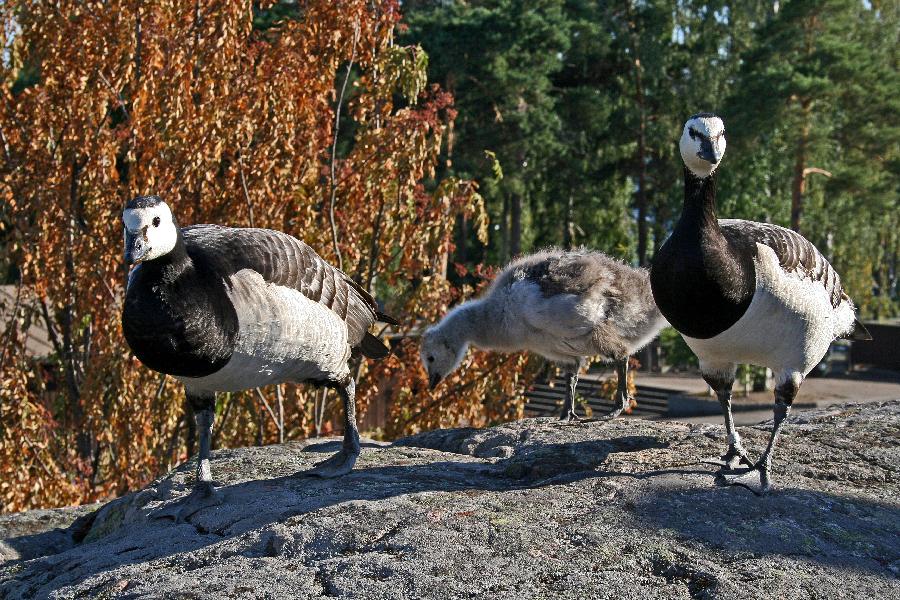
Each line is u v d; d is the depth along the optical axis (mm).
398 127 10680
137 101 9523
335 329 5312
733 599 3496
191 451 11648
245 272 4895
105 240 9992
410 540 4066
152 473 10180
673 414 28688
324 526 4285
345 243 11008
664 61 35719
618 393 7328
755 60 30562
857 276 42500
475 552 3938
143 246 4418
